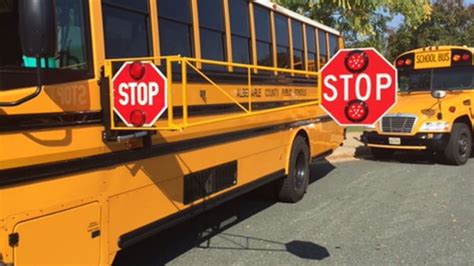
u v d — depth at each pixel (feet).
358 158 46.52
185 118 13.12
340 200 28.81
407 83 47.60
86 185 12.69
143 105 12.77
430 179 35.14
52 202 11.69
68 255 12.22
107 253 13.58
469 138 43.16
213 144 19.07
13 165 10.71
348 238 21.65
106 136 13.19
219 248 20.34
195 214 18.10
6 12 10.93
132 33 14.73
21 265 11.00
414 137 41.86
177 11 17.06
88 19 12.96
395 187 32.37
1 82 10.55
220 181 19.86
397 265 18.39
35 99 11.12
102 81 13.08
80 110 12.39
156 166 15.57
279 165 26.03
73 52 12.41
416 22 57.36
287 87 26.66
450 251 19.90
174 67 16.53
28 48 10.03
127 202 14.32
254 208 26.96
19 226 10.93
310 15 53.93
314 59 31.30
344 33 56.03
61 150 11.84
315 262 18.71
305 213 25.90
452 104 41.65
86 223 12.77
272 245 20.71
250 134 22.35
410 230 22.76
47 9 10.10
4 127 10.51
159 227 15.88
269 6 24.54
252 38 22.74
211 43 19.22
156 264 18.53
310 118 30.30
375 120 13.34
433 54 46.26
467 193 30.35
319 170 39.47
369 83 13.33
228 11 20.58
